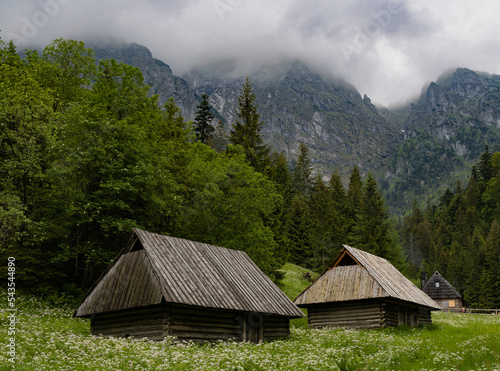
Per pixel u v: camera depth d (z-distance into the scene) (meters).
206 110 86.25
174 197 42.03
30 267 34.56
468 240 141.25
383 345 23.42
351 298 36.66
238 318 25.81
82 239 39.53
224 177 47.84
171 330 21.92
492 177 176.50
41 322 23.42
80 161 36.66
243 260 30.69
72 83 45.34
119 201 36.62
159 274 22.70
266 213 49.88
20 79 37.41
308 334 29.72
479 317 54.97
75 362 14.23
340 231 91.69
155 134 46.09
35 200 38.12
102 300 24.02
